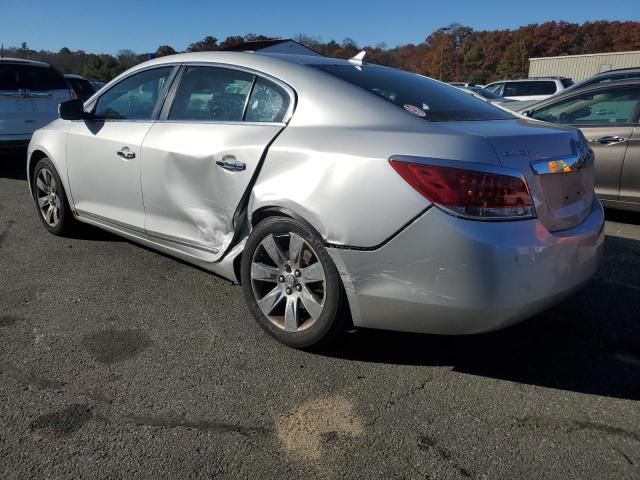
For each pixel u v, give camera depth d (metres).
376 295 2.64
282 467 2.19
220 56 3.59
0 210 6.05
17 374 2.78
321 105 2.98
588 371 2.94
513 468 2.21
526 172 2.53
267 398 2.63
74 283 3.95
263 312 3.13
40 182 4.97
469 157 2.46
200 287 3.92
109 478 2.11
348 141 2.72
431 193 2.45
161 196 3.65
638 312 3.66
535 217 2.53
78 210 4.56
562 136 2.87
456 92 3.55
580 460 2.26
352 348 3.11
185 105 3.65
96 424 2.41
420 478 2.14
